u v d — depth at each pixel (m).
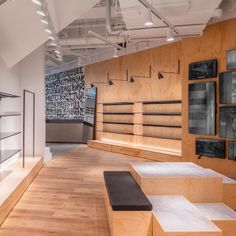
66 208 3.96
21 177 4.75
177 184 3.61
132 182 3.69
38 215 3.70
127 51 8.90
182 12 4.89
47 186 5.07
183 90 6.61
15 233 3.16
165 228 2.41
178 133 7.42
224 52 5.80
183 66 6.58
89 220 3.54
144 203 2.80
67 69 12.18
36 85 7.14
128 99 9.03
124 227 2.77
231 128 5.62
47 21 3.94
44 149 7.31
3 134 4.97
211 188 3.65
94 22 8.64
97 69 10.39
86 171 6.30
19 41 4.75
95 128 10.58
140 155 8.00
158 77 7.74
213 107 5.98
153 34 6.09
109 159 7.80
